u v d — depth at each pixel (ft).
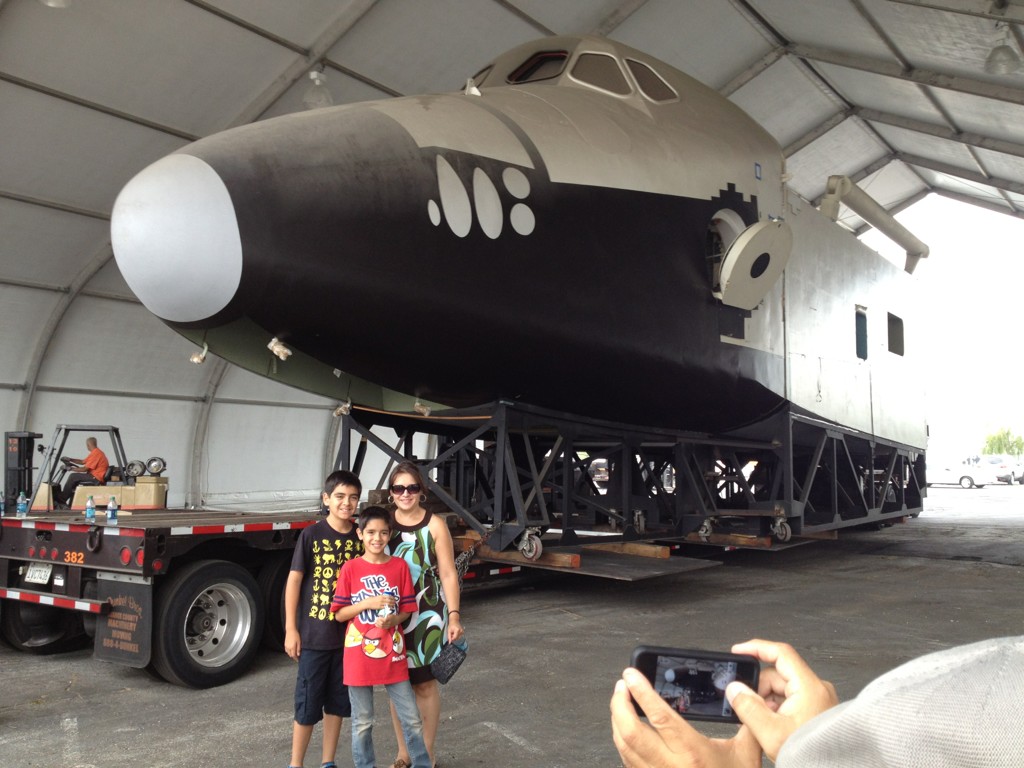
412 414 24.91
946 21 36.65
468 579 27.20
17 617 21.65
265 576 21.11
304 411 67.77
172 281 16.33
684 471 30.96
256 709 16.75
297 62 42.19
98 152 42.78
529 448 26.00
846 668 19.06
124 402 56.08
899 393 46.29
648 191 23.62
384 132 18.72
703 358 26.21
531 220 20.33
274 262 16.42
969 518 69.31
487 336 20.25
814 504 44.21
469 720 15.49
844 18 42.73
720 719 3.87
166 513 23.89
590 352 22.44
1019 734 1.84
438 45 44.19
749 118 30.09
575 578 33.35
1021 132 50.52
